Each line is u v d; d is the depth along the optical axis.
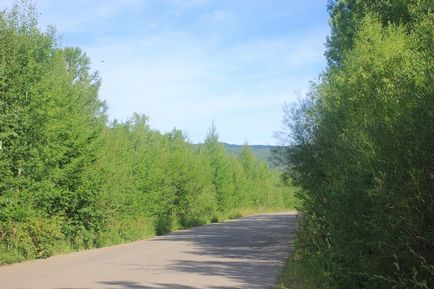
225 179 65.25
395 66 10.79
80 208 23.38
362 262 7.36
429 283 6.43
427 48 8.48
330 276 8.91
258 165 91.00
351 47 20.59
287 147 15.27
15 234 17.59
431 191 6.34
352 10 23.36
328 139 11.02
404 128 6.70
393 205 6.49
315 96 15.03
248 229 35.97
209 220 52.34
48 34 29.95
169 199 42.28
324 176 12.70
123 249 21.95
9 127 18.31
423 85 7.05
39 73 20.27
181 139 66.81
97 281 11.85
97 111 42.22
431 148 6.48
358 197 7.59
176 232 35.75
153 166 37.94
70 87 26.17
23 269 14.89
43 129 19.31
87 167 23.34
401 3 18.34
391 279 6.59
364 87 10.37
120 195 27.00
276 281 11.73
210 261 16.27
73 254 20.00
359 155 7.25
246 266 14.84
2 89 18.23
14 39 19.16
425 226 6.38
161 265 15.23
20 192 18.16
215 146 67.38
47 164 20.05
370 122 7.27
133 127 53.22
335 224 8.42
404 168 6.55
